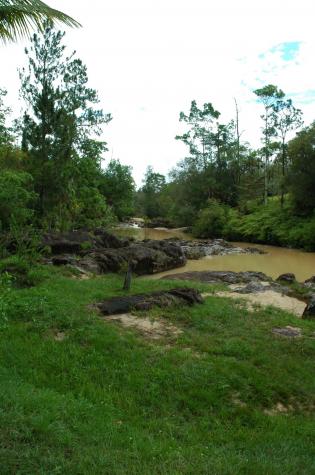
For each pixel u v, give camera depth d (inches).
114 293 478.9
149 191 3056.1
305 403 265.0
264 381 278.8
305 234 1378.0
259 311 448.1
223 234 1811.0
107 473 161.2
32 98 1095.0
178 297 451.8
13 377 255.8
